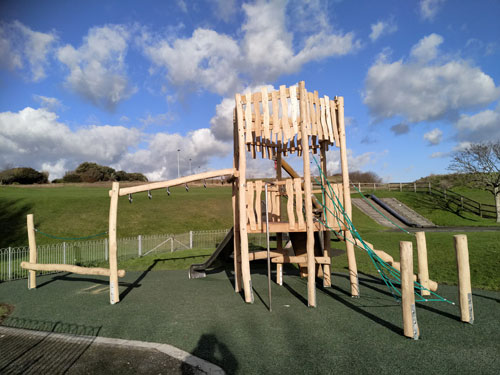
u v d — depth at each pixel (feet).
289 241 41.45
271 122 25.52
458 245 19.01
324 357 14.44
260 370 13.38
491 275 29.14
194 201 99.45
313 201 33.45
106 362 14.67
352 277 25.73
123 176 270.87
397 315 20.47
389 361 13.88
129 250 55.36
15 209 75.72
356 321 19.45
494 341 15.83
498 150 87.86
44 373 13.79
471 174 97.09
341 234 27.76
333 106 27.04
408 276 16.61
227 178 29.86
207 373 13.24
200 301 25.55
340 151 26.89
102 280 36.55
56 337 18.08
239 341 16.67
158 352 15.61
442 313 20.71
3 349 16.58
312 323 19.27
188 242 62.28
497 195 85.56
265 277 36.29
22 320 21.83
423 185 128.98
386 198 109.29
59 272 42.80
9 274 38.45
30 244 32.81
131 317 21.65
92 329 19.40
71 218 73.72
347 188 26.43
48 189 131.64
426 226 78.95
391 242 48.29
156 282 34.53
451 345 15.43
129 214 81.35
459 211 95.30
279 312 21.79
